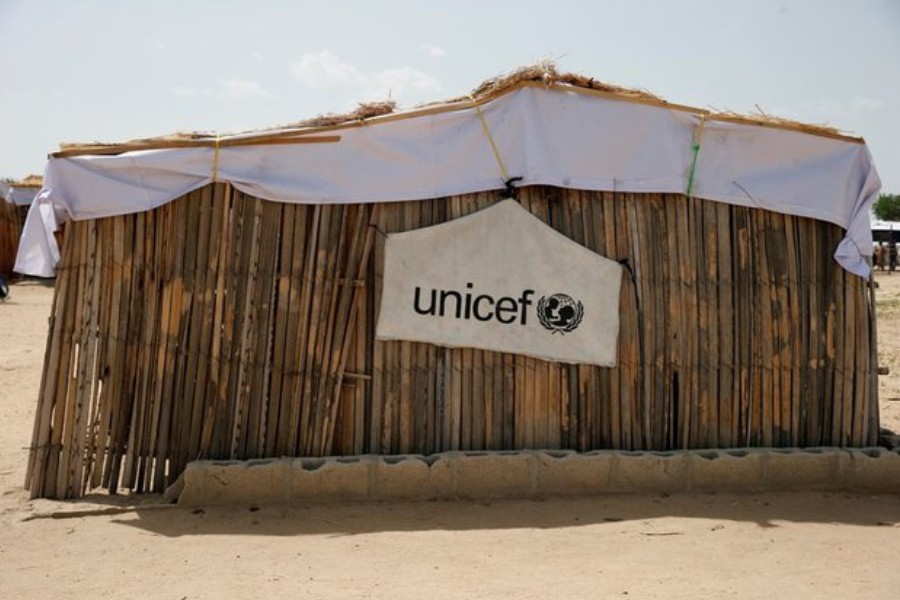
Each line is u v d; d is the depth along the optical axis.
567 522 6.08
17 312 20.30
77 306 6.59
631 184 7.02
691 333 7.16
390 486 6.50
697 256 7.20
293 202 6.68
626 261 7.08
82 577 4.99
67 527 5.93
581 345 6.99
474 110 6.86
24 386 11.45
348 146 6.76
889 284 35.41
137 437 6.61
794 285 7.34
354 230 6.80
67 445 6.53
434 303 6.84
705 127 7.12
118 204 6.52
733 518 6.23
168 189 6.56
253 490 6.37
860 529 6.05
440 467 6.54
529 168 6.85
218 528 5.90
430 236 6.82
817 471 7.02
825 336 7.42
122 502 6.37
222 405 6.63
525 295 6.94
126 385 6.62
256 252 6.69
